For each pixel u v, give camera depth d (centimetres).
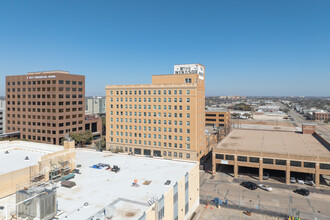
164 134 9119
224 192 6519
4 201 3269
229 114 17612
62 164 4338
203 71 10012
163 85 9031
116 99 9925
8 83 12938
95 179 4341
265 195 6319
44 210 2795
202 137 9656
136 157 5931
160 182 4212
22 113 12562
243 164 7681
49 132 11781
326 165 6812
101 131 15412
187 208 4609
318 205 5722
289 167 7138
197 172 5288
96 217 2842
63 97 11850
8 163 4122
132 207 3234
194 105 8569
